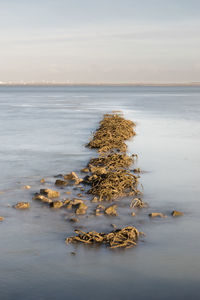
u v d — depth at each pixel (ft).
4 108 160.76
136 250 19.53
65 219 24.31
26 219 24.17
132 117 115.24
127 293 15.60
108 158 43.32
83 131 78.13
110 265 17.85
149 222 23.84
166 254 19.04
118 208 26.91
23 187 32.45
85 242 20.53
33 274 16.94
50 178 36.27
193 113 131.13
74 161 45.03
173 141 63.10
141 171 39.47
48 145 58.49
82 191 31.63
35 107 168.86
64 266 17.69
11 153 50.72
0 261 18.08
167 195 30.32
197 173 38.52
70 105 186.39
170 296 15.46
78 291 15.69
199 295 15.53
